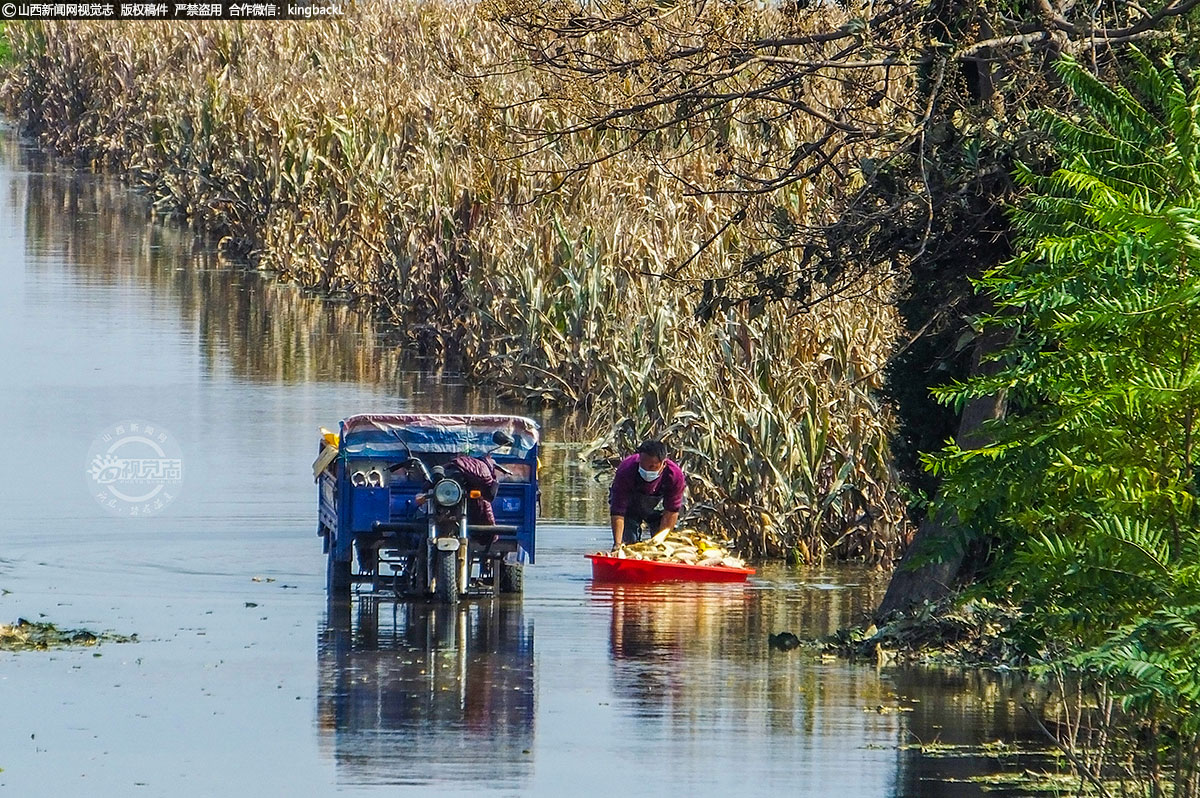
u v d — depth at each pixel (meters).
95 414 94.31
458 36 158.00
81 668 52.66
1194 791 37.41
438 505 63.25
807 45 60.44
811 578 71.62
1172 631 34.84
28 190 187.00
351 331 124.88
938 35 55.72
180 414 95.88
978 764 43.81
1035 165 52.91
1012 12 56.88
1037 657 51.34
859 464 76.12
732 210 94.44
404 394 105.12
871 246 56.25
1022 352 41.94
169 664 53.47
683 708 49.25
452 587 63.41
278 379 107.38
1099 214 38.34
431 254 119.56
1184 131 41.94
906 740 46.03
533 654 56.00
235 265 150.25
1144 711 37.34
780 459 77.12
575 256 106.62
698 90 56.66
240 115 161.38
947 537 44.62
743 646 57.81
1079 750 44.34
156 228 167.38
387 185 135.62
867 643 57.22
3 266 143.12
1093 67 54.12
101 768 42.47
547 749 44.66
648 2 59.72
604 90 71.12
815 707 49.44
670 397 88.00
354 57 168.25
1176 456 37.28
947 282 56.84
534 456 66.12
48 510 76.19
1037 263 44.00
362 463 65.00
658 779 42.25
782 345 79.69
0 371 104.44
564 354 106.00
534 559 65.94
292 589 65.50
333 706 48.66
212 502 78.75
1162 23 56.38
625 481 71.12
